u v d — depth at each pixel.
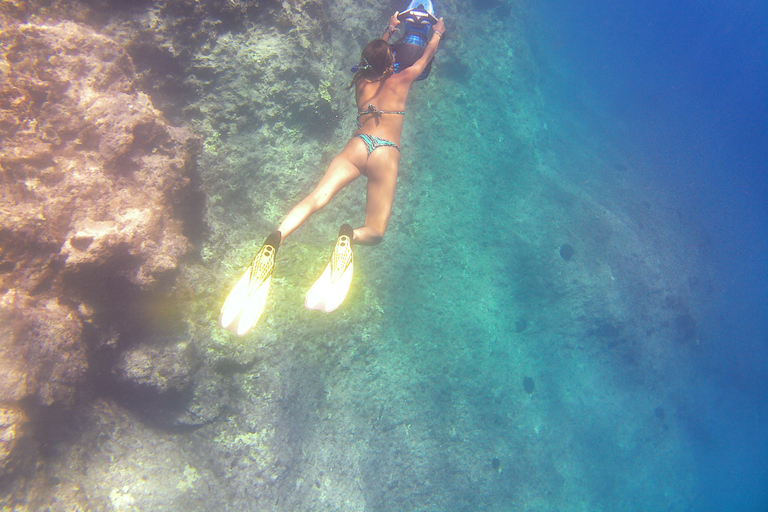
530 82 12.70
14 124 2.92
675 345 12.70
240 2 4.82
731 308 16.20
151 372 3.83
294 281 5.86
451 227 8.63
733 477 13.17
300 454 5.45
